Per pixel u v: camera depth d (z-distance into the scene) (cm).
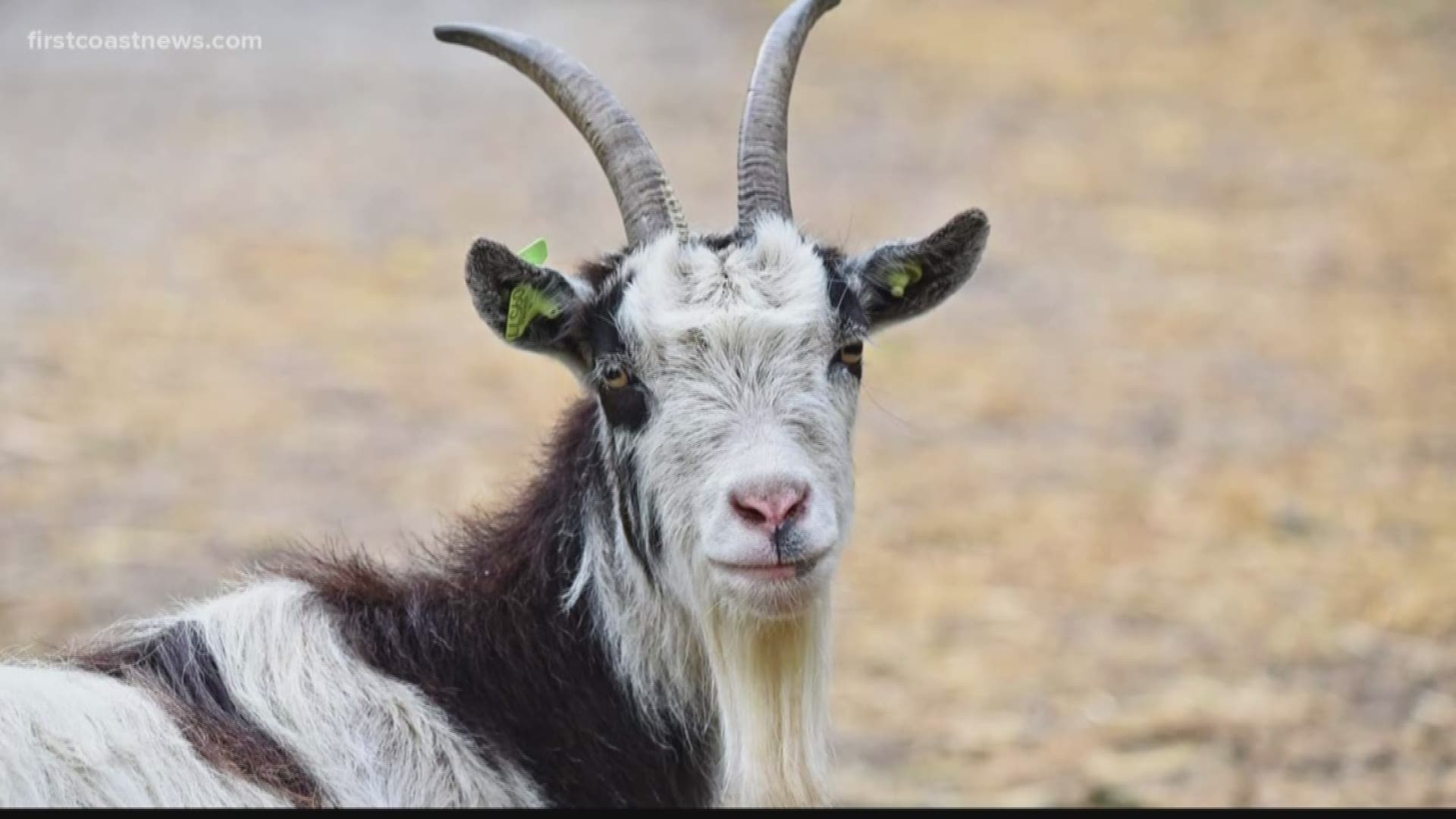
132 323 5825
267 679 1884
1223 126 8738
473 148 8512
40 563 3872
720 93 9350
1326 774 3067
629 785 1984
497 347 5828
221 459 4669
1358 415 5194
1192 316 6175
